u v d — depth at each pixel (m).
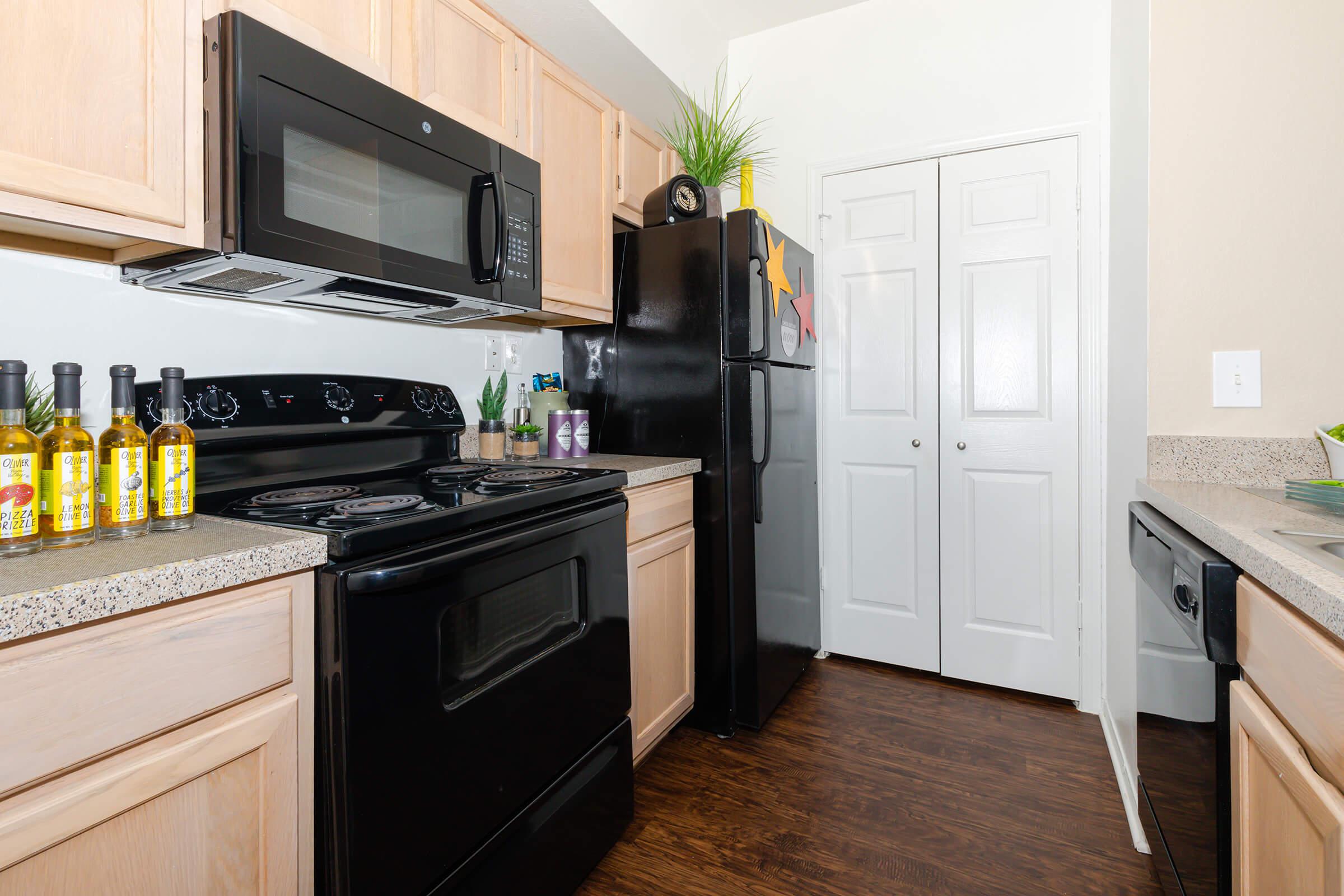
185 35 1.01
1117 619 1.93
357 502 1.13
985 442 2.34
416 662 1.00
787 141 2.65
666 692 1.85
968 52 2.33
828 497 2.63
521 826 1.21
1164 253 1.47
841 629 2.64
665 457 2.10
